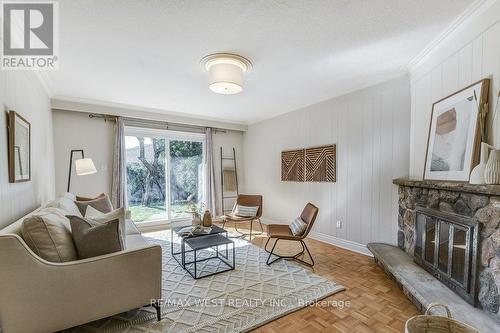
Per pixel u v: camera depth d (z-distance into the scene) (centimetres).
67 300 151
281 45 222
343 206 357
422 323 128
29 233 149
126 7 168
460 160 192
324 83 320
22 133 211
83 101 387
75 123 396
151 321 183
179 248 351
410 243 260
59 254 153
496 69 164
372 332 172
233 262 282
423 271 222
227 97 380
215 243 266
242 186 587
